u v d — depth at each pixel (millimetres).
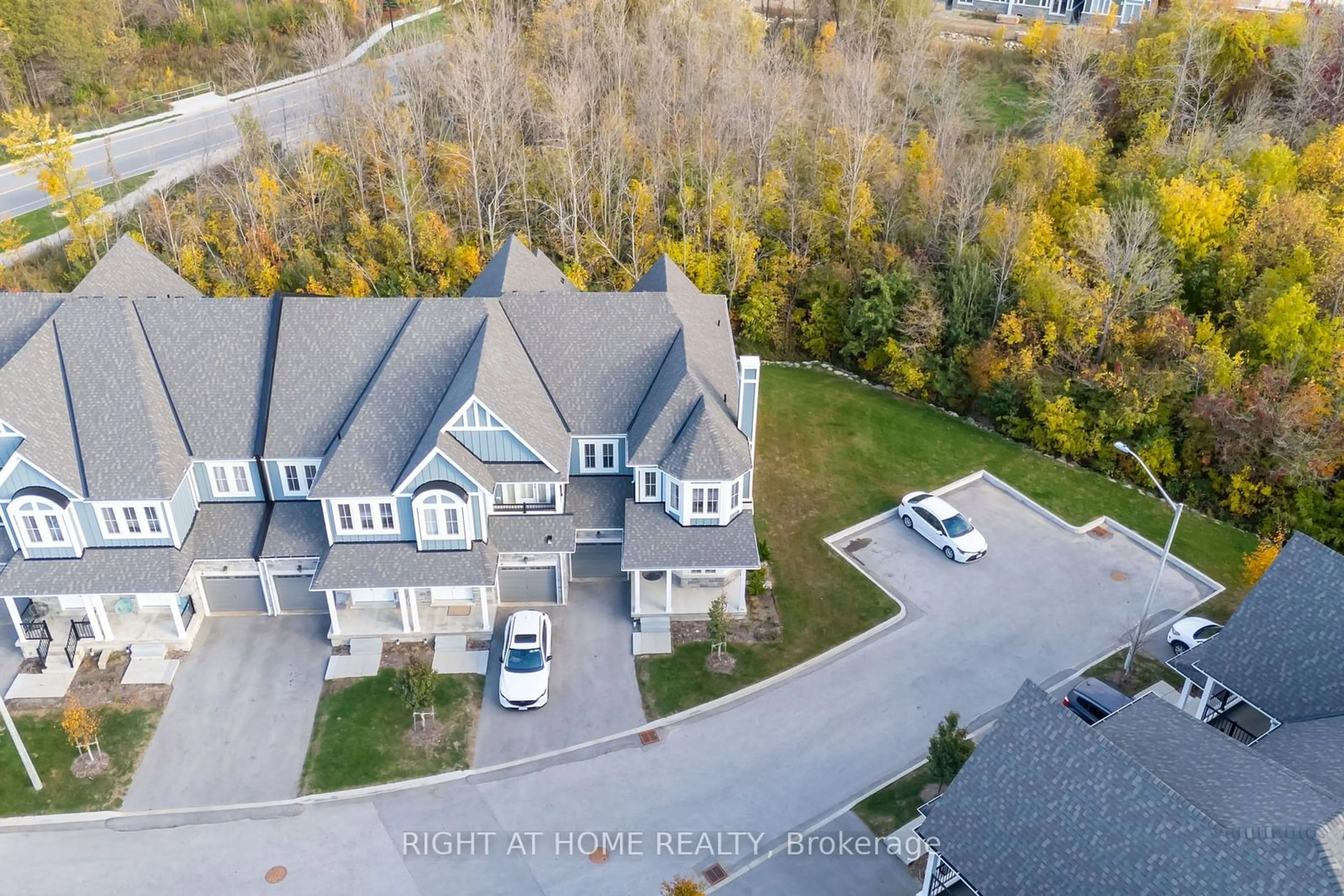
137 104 89375
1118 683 39594
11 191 75875
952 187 64375
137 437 39656
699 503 41062
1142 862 24375
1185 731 28391
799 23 98312
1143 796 24969
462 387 40062
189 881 31906
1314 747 28922
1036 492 51844
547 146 68875
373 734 37125
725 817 34031
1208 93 77625
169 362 42156
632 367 44125
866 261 64688
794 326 66188
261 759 36125
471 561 40219
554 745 36781
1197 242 60500
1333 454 48438
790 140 71500
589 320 44562
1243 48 77000
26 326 42281
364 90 73250
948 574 45781
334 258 64312
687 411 41469
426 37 93188
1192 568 46344
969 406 59469
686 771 35781
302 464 41844
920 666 40469
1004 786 27188
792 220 65875
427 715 37781
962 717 37938
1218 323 59125
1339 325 52531
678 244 64875
